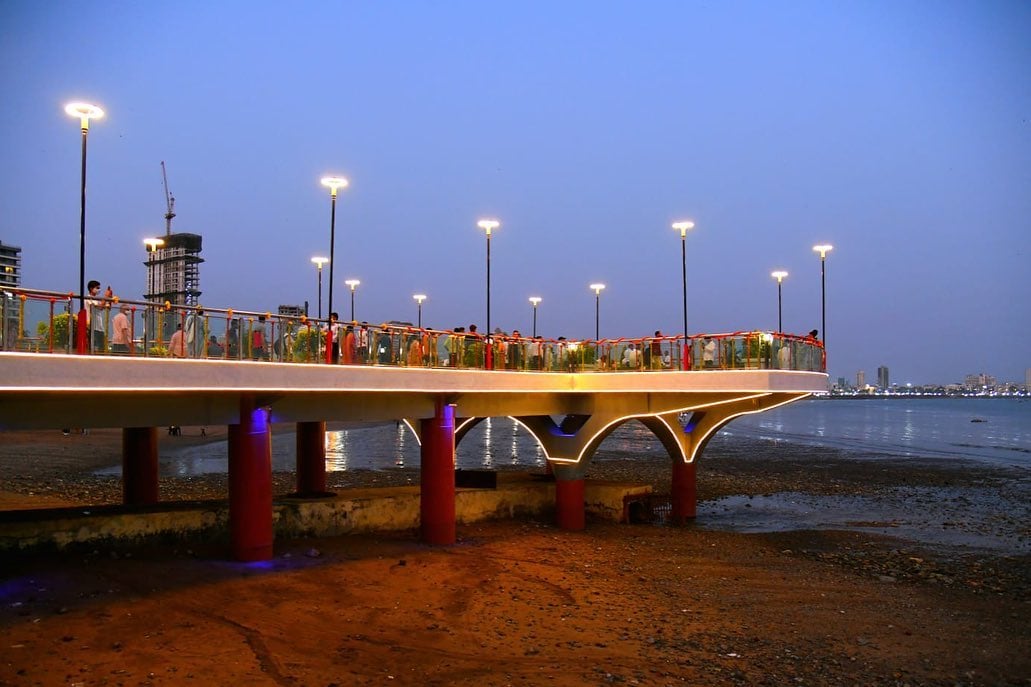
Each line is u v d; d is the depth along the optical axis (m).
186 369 19.73
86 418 20.38
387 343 25.58
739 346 29.92
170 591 20.98
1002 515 45.25
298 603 20.91
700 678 17.36
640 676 17.19
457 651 18.23
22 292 16.73
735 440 108.69
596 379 32.81
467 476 36.25
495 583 24.50
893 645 20.58
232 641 17.88
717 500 49.19
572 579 25.78
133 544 24.80
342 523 29.39
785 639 20.66
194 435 90.88
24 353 16.61
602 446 93.25
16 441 75.75
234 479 23.73
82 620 18.55
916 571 29.80
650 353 31.81
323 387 23.23
